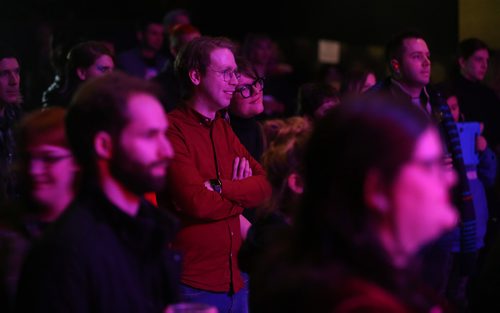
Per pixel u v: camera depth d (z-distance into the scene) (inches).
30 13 372.5
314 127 79.4
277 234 87.6
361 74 267.0
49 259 93.8
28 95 305.0
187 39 258.8
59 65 238.1
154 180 99.2
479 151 248.1
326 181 75.9
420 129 74.4
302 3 408.2
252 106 201.2
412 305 75.4
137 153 97.7
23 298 94.7
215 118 174.6
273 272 80.3
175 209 161.9
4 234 109.6
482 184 245.1
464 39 319.0
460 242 216.5
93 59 211.2
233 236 165.5
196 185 159.9
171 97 241.9
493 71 316.8
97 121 98.0
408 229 74.4
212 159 167.9
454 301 237.3
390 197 73.7
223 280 163.8
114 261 96.9
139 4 391.9
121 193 99.7
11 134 178.9
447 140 216.2
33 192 111.2
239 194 163.9
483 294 125.1
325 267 74.8
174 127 165.5
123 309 97.0
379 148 73.2
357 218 74.4
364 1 401.1
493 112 283.0
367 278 73.9
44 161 110.5
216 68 166.6
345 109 76.2
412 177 73.4
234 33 403.9
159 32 320.2
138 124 97.8
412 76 217.9
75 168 111.3
